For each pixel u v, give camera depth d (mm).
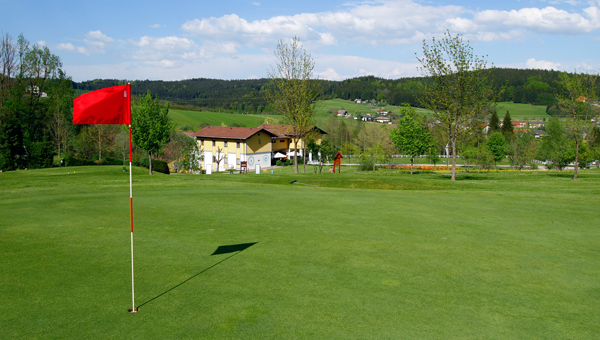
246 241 10484
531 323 6152
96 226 12055
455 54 33562
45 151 54031
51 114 72438
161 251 9516
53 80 70625
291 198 18250
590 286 7816
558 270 8719
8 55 65562
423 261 9109
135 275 7902
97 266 8430
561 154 62344
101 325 5805
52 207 15305
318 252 9609
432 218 14125
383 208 16016
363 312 6359
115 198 17750
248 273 8078
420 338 5555
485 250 10125
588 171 48656
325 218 13688
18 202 16453
